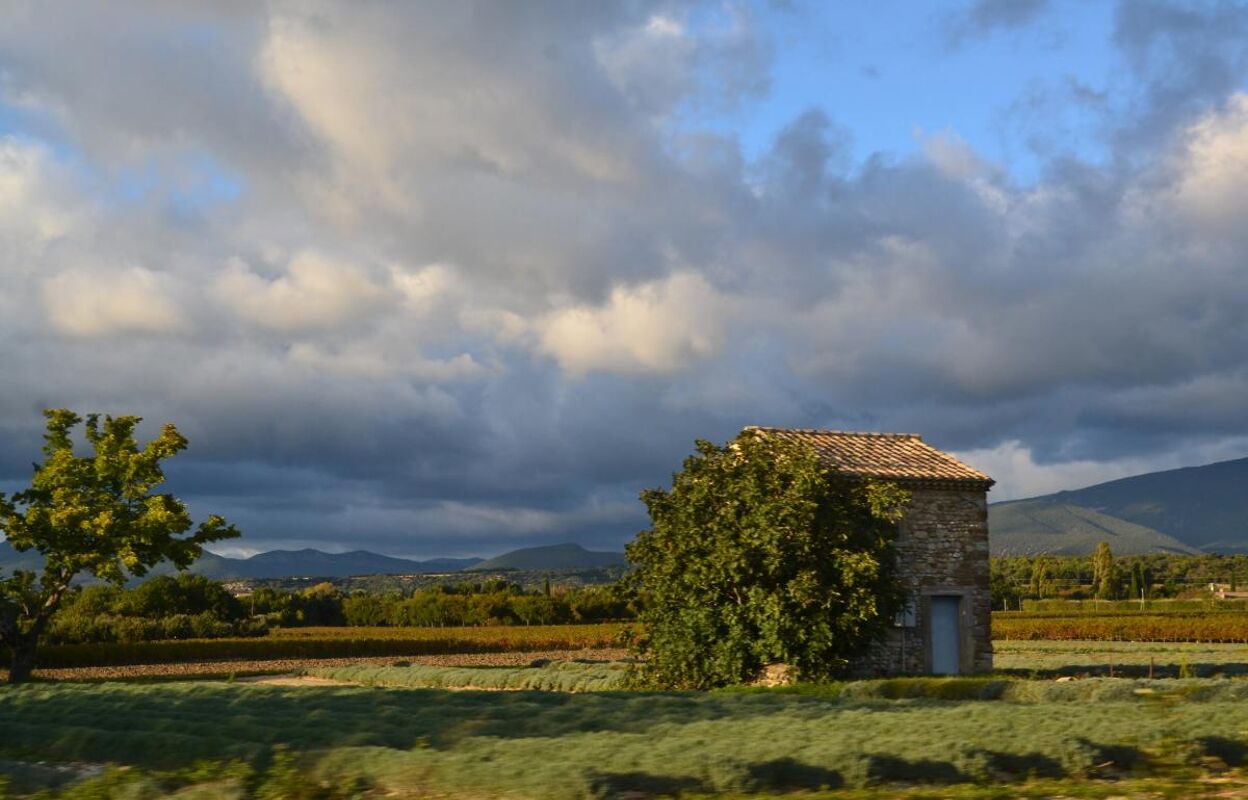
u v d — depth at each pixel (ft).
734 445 123.24
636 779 48.42
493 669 168.45
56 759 63.31
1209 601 416.26
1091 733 61.26
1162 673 135.64
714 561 116.06
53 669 196.95
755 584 115.03
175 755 58.95
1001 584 436.35
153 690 104.94
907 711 74.64
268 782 50.67
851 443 138.21
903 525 126.00
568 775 47.75
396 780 49.57
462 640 250.78
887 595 116.47
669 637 120.06
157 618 329.11
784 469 117.19
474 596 378.53
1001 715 69.56
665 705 83.41
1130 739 59.57
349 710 81.76
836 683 107.14
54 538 157.58
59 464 160.45
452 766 50.19
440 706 83.87
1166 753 56.54
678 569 119.75
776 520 114.21
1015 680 101.81
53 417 164.14
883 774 51.80
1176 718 66.28
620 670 156.56
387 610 370.73
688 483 123.85
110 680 161.58
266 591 403.95
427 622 362.12
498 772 48.80
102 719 77.51
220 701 89.61
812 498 115.14
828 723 67.67
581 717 75.20
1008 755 54.13
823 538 115.34
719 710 79.56
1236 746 57.21
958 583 127.34
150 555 162.30
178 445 165.17
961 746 54.95
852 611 112.68
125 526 160.04
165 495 164.76
